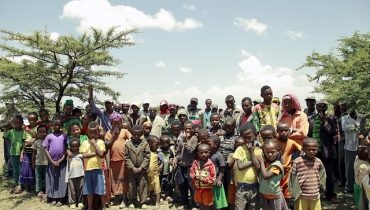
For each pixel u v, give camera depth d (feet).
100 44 24.50
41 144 22.65
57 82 25.52
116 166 21.02
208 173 16.96
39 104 26.99
